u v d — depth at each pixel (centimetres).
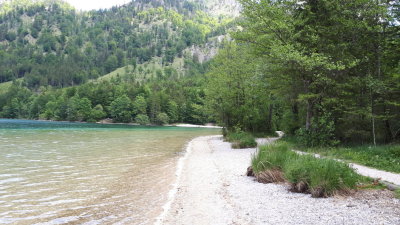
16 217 720
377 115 1991
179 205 827
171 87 14625
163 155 1958
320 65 1844
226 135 3438
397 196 784
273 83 2377
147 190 1008
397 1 2005
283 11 2023
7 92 14075
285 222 638
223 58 3394
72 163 1534
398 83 1877
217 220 687
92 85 14525
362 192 853
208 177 1217
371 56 2073
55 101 12256
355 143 2072
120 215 743
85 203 846
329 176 855
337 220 631
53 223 682
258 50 2206
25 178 1161
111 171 1343
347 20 1975
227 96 3381
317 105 2053
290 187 973
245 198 864
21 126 5850
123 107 11081
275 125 4138
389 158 1379
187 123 11512
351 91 2089
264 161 1126
